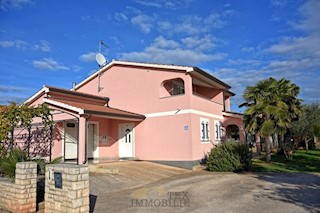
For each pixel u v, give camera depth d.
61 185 6.65
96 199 9.03
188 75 17.72
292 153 25.39
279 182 11.65
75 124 18.05
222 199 8.60
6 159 8.76
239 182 11.73
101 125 19.53
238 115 22.11
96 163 15.77
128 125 19.75
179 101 17.81
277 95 19.67
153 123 18.70
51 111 15.88
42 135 16.38
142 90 19.59
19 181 7.30
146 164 17.05
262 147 28.27
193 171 16.08
